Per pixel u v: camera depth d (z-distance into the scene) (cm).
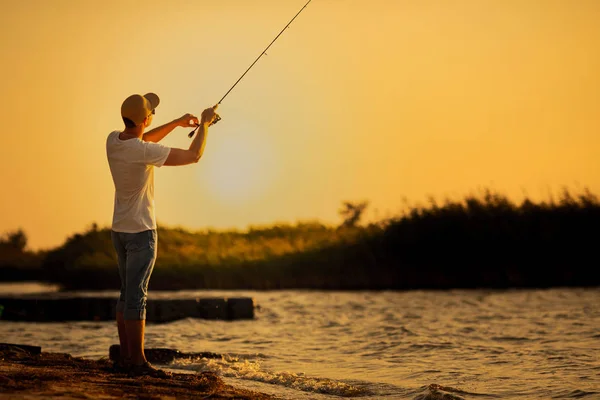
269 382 883
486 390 836
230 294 2755
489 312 1823
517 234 2894
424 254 2984
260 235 4219
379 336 1399
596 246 2831
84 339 1423
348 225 3941
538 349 1162
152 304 1852
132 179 727
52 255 3719
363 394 809
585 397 791
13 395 572
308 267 3188
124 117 745
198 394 654
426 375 947
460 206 3027
